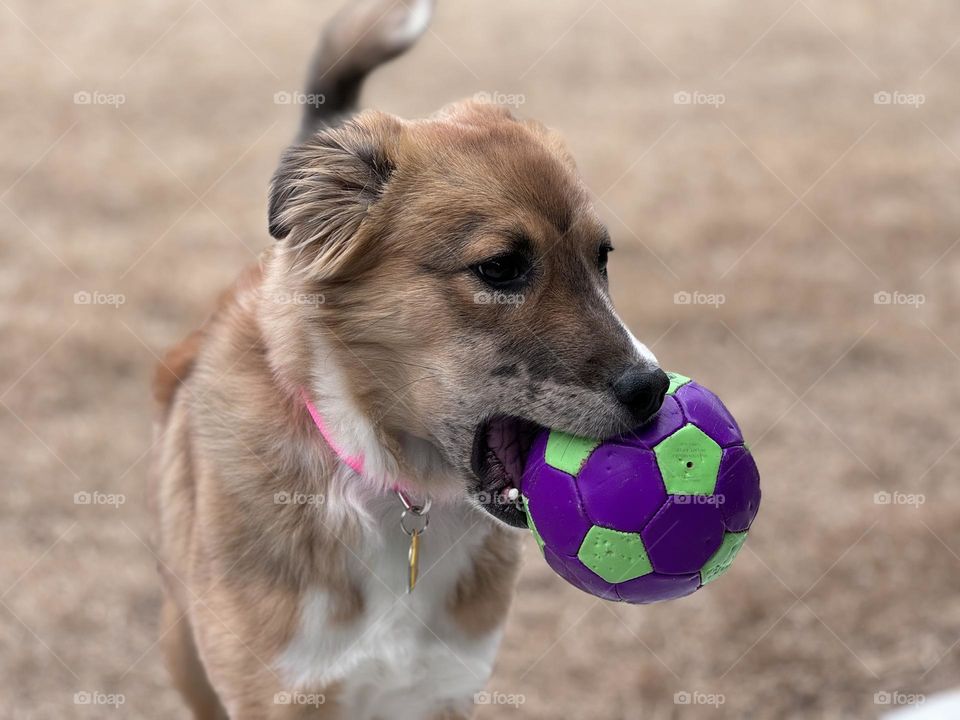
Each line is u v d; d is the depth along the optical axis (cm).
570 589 670
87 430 789
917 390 867
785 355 912
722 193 1232
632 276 1026
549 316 395
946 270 1070
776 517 713
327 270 407
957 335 948
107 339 896
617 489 362
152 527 575
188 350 528
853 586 652
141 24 1869
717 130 1449
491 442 409
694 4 2117
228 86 1585
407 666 446
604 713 580
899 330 949
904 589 648
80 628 627
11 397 824
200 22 1880
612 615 645
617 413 371
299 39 1778
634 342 393
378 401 420
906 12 2058
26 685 590
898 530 688
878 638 617
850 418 828
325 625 436
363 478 431
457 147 417
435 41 1809
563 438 380
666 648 619
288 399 429
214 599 441
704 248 1098
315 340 419
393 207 410
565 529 370
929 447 793
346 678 442
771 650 608
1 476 741
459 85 1573
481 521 453
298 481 428
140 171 1280
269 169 1302
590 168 1287
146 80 1605
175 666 525
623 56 1784
